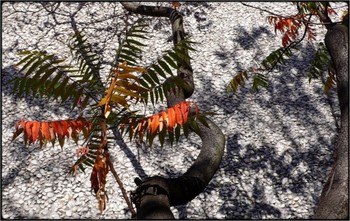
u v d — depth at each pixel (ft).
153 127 4.49
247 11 16.67
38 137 5.32
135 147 11.82
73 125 5.03
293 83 13.85
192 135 12.22
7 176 11.22
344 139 5.09
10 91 13.53
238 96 13.42
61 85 5.57
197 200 10.57
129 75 5.07
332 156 11.57
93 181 5.52
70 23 16.19
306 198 10.59
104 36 15.44
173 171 11.21
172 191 4.56
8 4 17.07
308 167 11.34
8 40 15.46
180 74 7.45
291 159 11.57
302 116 12.77
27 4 17.10
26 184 11.01
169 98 7.09
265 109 13.00
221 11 16.70
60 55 14.48
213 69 14.30
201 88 13.67
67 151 11.80
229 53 14.89
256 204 10.48
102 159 5.59
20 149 11.91
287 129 12.41
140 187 4.48
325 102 13.20
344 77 5.84
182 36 9.64
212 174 5.53
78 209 10.39
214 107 13.05
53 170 11.31
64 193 10.77
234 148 11.88
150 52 14.64
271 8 16.75
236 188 10.85
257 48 15.05
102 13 16.58
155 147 11.86
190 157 11.56
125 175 11.14
